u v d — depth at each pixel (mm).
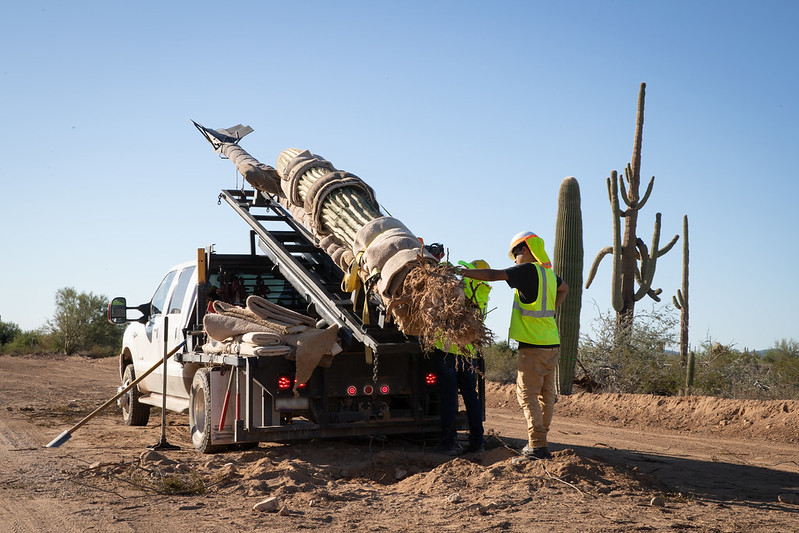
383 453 7520
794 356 23609
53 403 14289
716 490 6418
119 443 8891
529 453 6586
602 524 4883
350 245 7859
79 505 5598
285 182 9164
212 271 9617
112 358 33844
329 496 5758
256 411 7520
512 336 6676
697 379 15156
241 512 5355
